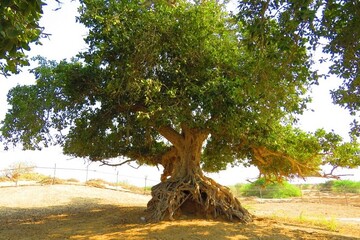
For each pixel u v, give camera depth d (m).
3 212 17.08
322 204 26.27
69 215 15.78
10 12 5.06
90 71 12.15
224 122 11.84
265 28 7.97
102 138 14.34
